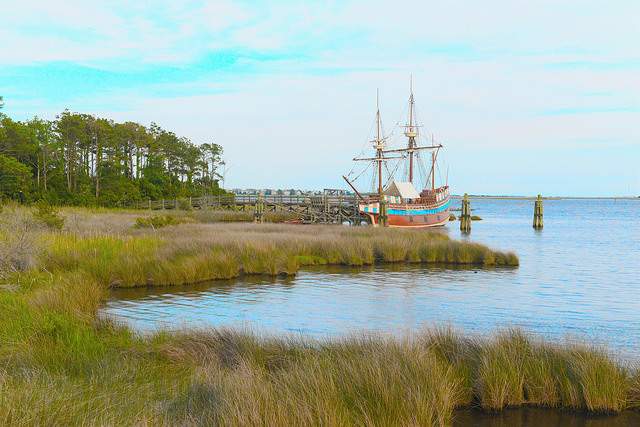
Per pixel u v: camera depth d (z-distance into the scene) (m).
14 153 62.12
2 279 15.87
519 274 24.80
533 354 8.86
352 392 6.90
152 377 8.29
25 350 8.76
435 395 7.33
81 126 67.00
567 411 8.06
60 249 20.88
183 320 14.17
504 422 7.68
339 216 60.56
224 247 24.66
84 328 10.35
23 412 5.71
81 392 6.89
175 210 59.84
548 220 94.19
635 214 129.38
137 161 81.81
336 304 17.05
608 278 23.66
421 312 15.98
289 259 24.14
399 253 29.34
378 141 78.06
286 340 10.44
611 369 8.30
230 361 9.21
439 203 70.62
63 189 63.72
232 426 5.70
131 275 19.52
